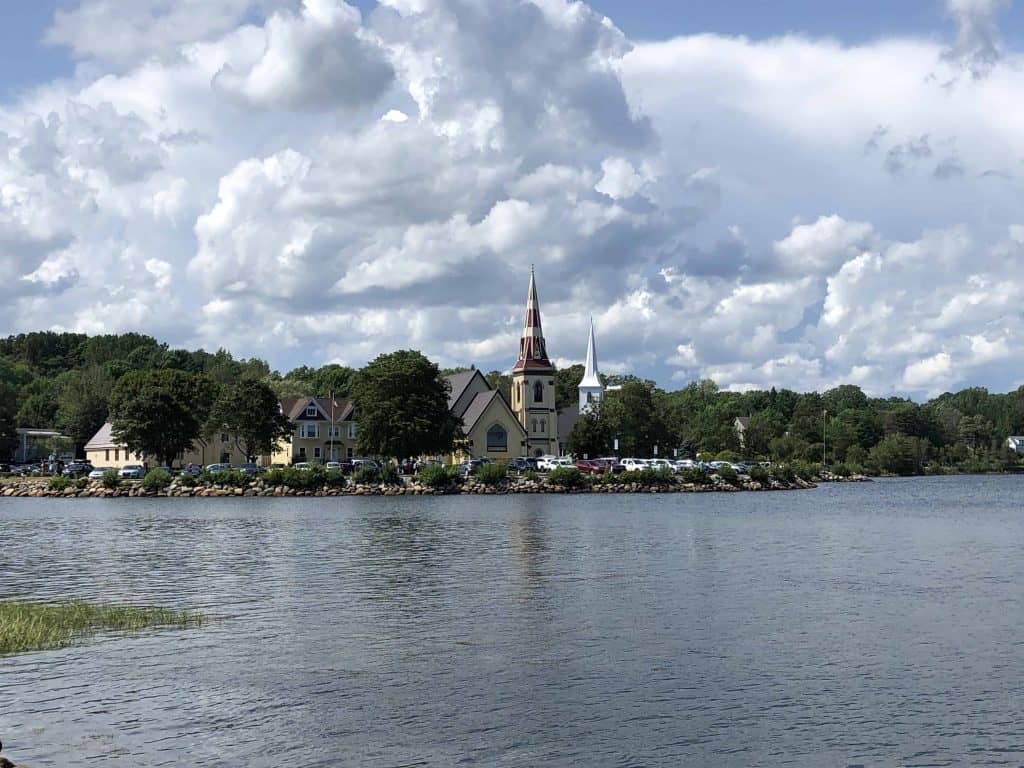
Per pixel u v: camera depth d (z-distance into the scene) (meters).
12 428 180.38
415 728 22.62
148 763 20.45
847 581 44.56
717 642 31.12
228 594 40.59
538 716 23.50
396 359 139.75
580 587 42.41
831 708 24.19
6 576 46.62
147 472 132.88
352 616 35.44
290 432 162.38
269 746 21.47
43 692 25.27
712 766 20.50
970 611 36.72
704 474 143.38
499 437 176.62
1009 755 21.12
